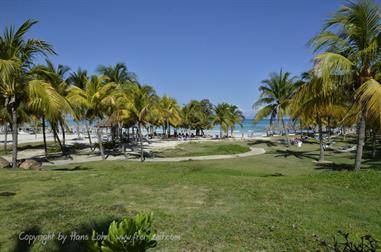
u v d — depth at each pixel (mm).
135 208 6102
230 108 60094
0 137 54062
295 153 26297
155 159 22516
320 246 4320
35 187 8039
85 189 7801
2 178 9492
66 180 9070
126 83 28391
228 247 4328
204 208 6152
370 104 9242
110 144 33094
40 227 4965
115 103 21828
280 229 4984
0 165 13648
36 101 13266
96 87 22844
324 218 5570
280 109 31641
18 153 27203
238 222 5297
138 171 12664
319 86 11250
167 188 7961
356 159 11227
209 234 4754
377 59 10492
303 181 8906
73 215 5574
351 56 10812
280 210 6039
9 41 12336
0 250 4180
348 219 5559
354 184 8242
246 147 31031
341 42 10766
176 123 57031
